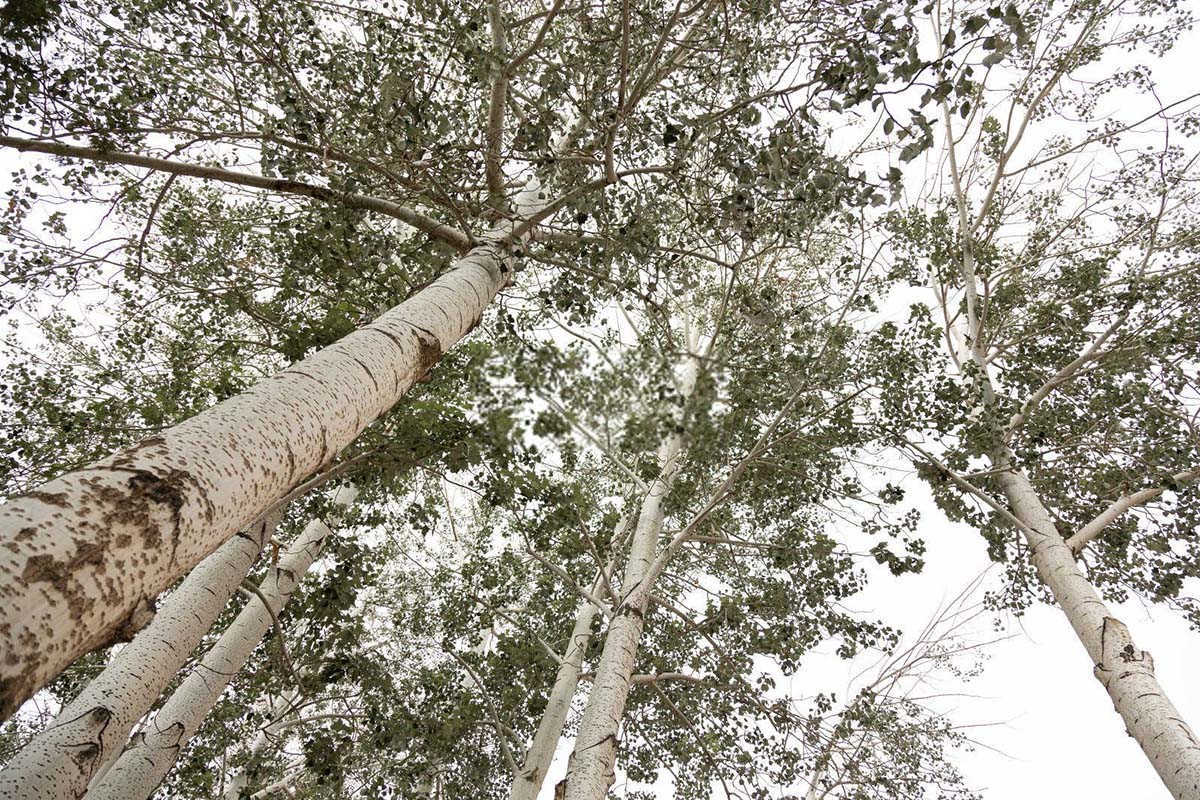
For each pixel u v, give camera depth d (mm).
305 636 6941
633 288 5582
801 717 7207
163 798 7121
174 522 1951
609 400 3525
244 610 6793
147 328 6156
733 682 7273
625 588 6922
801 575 6957
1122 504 6777
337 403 2953
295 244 5617
